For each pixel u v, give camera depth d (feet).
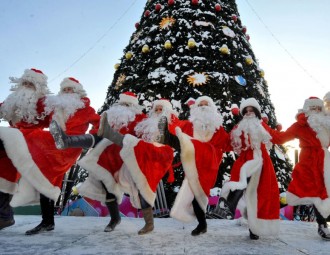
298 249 10.41
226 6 33.27
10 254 8.75
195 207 12.73
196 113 14.33
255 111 13.78
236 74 28.60
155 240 11.32
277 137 13.84
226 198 11.78
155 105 15.56
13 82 13.42
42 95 13.44
